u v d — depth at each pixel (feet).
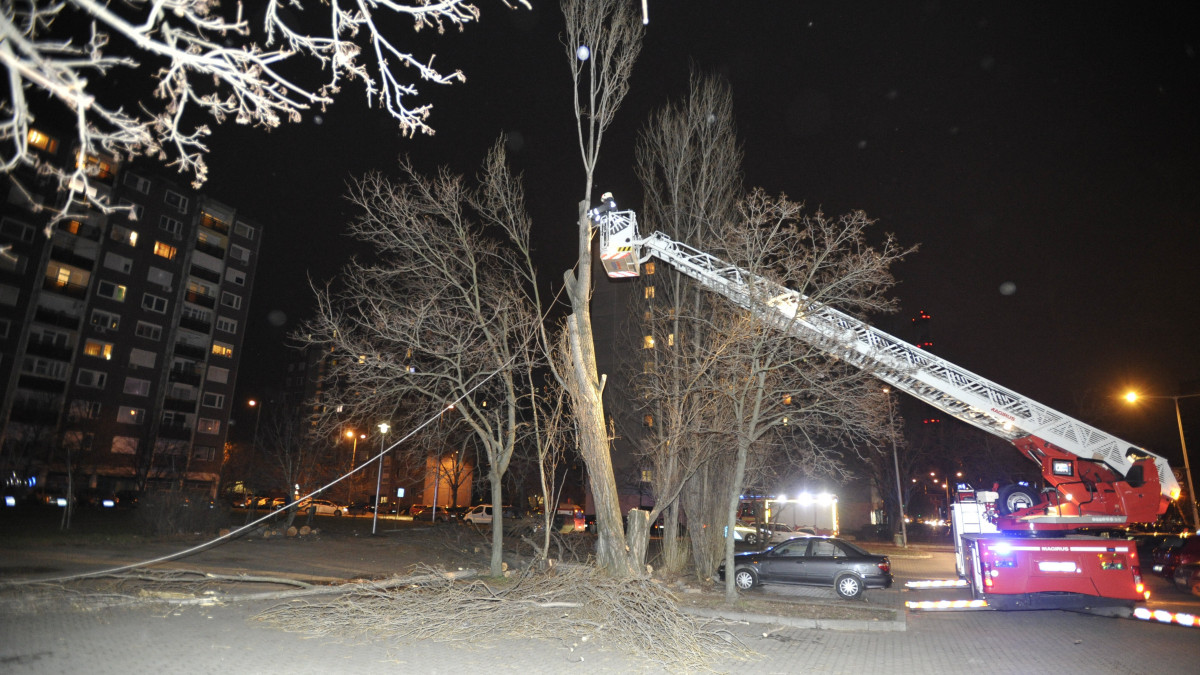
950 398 54.44
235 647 29.78
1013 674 30.60
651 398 59.88
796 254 49.16
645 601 33.37
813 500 129.18
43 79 11.44
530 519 98.89
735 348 50.44
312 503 113.80
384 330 54.54
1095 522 50.60
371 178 55.01
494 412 62.13
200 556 66.74
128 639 30.42
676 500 61.05
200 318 224.94
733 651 33.27
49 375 186.50
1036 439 52.08
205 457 222.89
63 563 56.18
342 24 15.07
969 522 62.85
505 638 33.68
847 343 51.93
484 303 57.88
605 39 52.70
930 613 51.13
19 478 167.94
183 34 13.44
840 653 35.09
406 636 33.37
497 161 57.88
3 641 29.09
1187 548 62.49
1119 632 42.50
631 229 52.19
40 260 185.16
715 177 63.77
